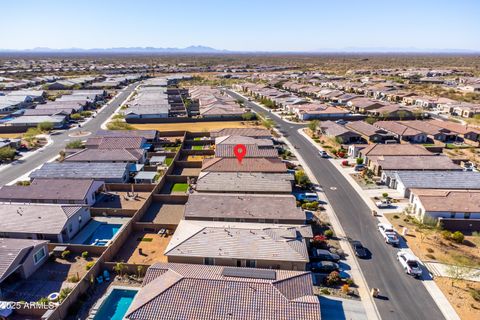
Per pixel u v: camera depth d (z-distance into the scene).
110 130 101.19
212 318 30.41
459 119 124.19
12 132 110.56
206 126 115.88
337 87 199.50
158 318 30.50
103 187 66.50
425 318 35.72
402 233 51.16
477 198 54.16
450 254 46.34
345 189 66.50
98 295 38.78
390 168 69.25
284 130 110.94
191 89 191.00
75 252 46.75
